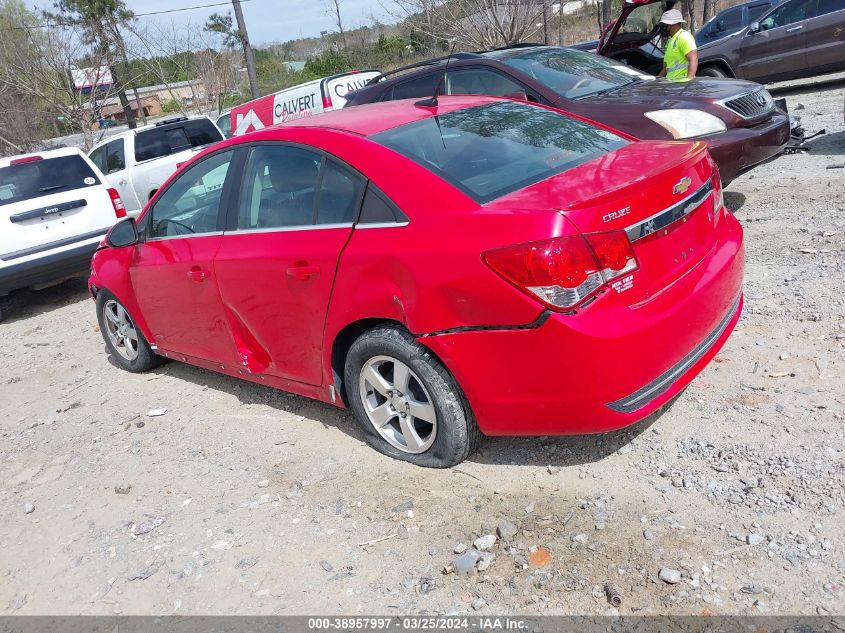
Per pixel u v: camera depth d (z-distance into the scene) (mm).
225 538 3314
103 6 20594
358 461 3729
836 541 2639
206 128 12844
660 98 6141
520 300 2803
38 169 8320
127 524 3582
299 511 3412
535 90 6652
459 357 3061
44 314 8320
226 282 4113
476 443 3428
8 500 4055
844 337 4004
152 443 4379
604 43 9922
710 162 3615
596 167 3307
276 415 4434
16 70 21312
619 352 2805
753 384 3729
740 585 2533
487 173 3328
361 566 2975
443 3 16422
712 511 2902
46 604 3121
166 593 3035
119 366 5883
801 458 3096
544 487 3240
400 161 3363
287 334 3883
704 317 3176
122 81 22766
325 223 3574
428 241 3061
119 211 8742
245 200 4074
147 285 4855
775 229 6012
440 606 2691
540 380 2906
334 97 11047
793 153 8422
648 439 3441
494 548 2920
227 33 24297
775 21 13125
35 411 5273
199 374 5371
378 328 3404
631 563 2719
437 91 4074
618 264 2836
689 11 19109
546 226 2758
